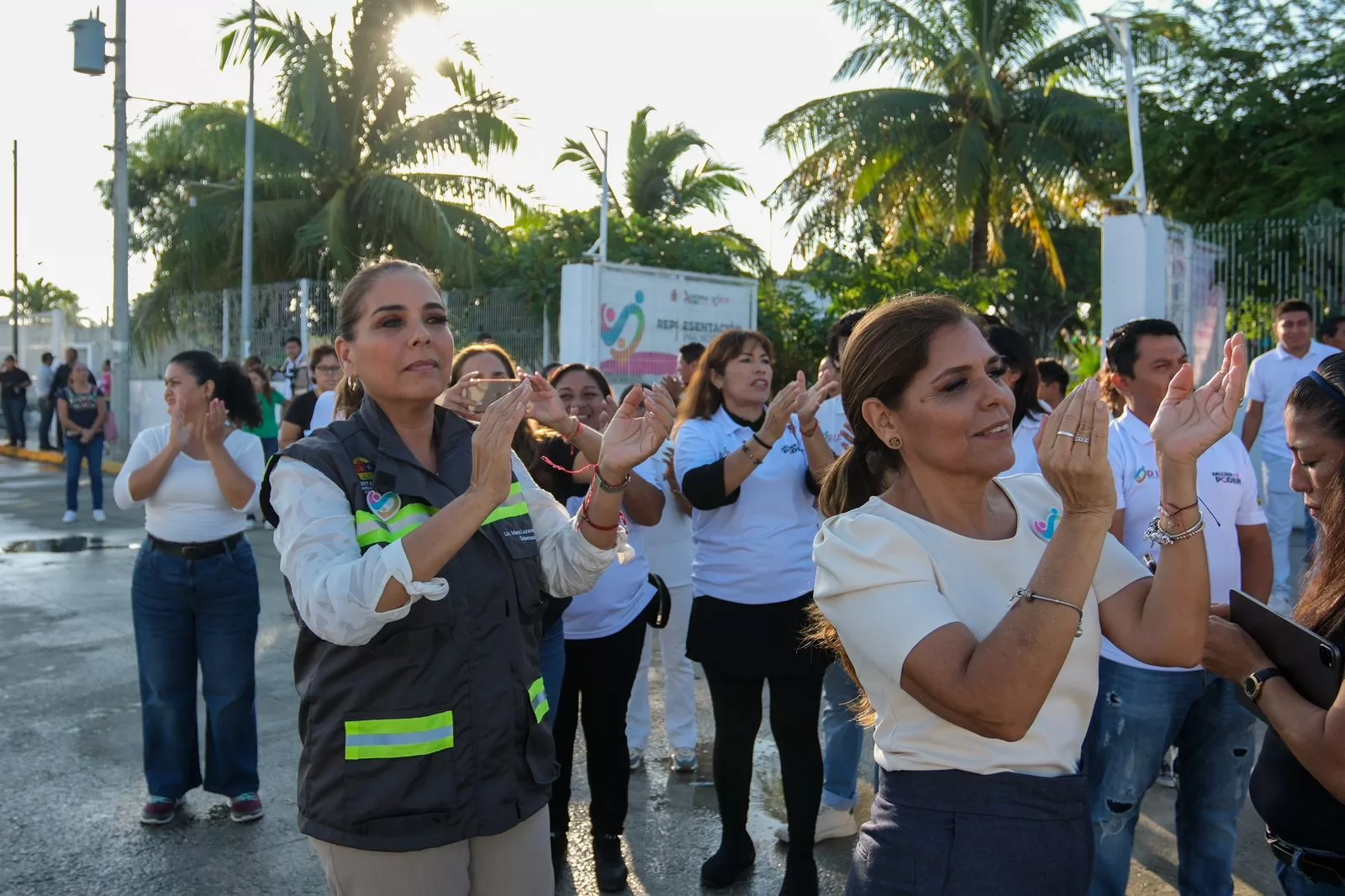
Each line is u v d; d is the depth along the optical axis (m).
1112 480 1.63
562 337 12.05
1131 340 3.27
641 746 4.98
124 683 6.09
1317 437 2.08
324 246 21.16
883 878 1.79
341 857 2.15
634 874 3.94
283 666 6.38
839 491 2.12
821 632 2.21
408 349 2.24
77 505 13.52
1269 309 9.98
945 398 1.79
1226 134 12.85
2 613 7.76
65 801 4.52
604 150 14.20
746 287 13.47
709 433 3.82
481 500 1.94
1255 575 3.35
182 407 4.21
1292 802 2.04
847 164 18.42
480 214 22.31
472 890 2.26
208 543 4.27
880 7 18.44
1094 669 1.85
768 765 5.04
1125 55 9.88
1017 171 17.89
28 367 27.84
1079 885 1.78
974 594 1.80
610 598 3.75
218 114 20.94
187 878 3.87
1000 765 1.77
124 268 18.64
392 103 22.00
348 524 2.15
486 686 2.18
